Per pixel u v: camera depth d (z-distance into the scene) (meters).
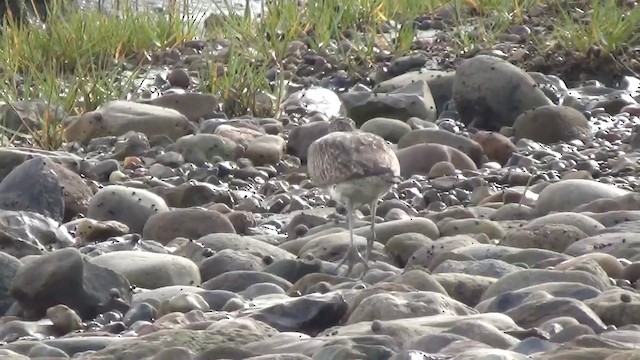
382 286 20.55
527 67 48.59
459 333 16.83
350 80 49.59
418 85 44.53
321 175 25.14
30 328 21.56
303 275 25.16
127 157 39.81
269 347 17.30
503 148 38.44
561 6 54.25
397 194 33.84
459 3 54.66
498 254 24.48
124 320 22.09
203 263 25.98
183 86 50.28
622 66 48.03
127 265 24.97
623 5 53.16
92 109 45.88
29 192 31.94
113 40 54.06
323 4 55.75
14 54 51.75
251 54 51.50
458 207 31.61
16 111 43.44
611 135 40.28
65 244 29.67
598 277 21.44
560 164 36.75
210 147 39.50
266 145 39.66
